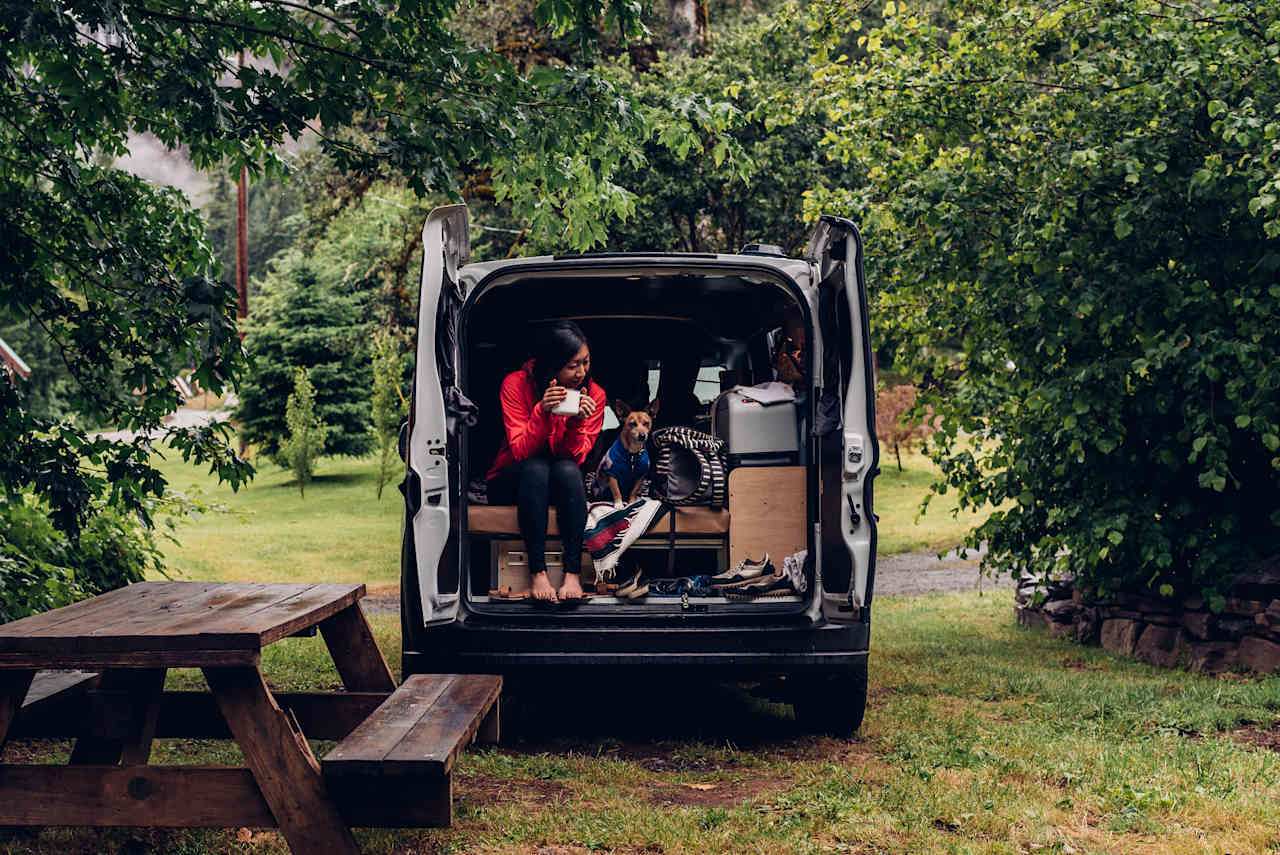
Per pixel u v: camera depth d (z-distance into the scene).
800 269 5.22
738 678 4.92
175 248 6.20
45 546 6.50
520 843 3.72
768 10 21.58
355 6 5.43
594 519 4.96
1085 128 7.51
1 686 3.29
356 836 3.73
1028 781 4.42
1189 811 4.02
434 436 4.64
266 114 5.16
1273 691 6.09
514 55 18.06
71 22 4.54
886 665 7.38
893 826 3.85
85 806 3.17
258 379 32.50
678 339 6.29
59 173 5.73
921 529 18.17
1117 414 7.04
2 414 5.18
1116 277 7.18
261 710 3.14
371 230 27.14
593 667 4.73
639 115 5.97
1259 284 7.02
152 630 3.20
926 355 9.24
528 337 5.98
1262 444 7.19
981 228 7.66
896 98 8.11
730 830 3.84
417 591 4.74
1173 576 7.62
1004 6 8.16
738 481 5.03
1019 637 8.83
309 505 27.83
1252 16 7.09
